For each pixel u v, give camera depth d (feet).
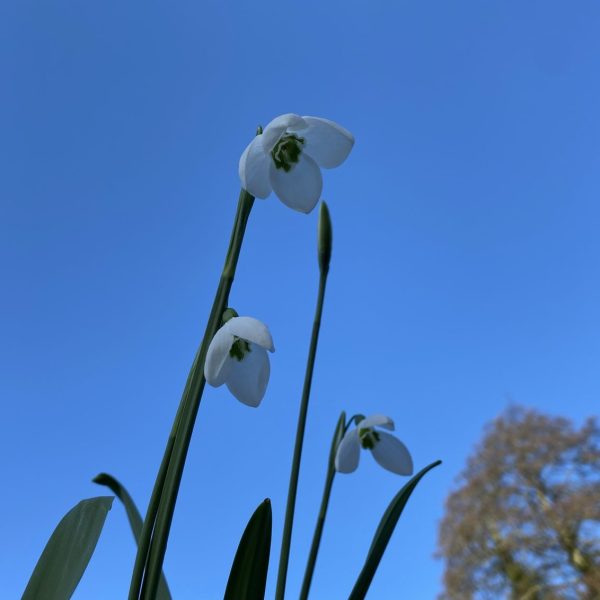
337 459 0.89
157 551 0.42
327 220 0.77
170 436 0.46
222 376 0.55
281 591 0.63
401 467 0.94
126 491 0.68
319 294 0.76
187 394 0.47
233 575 0.49
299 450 0.70
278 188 0.56
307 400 0.72
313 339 0.74
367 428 0.94
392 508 0.66
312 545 0.74
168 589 0.60
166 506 0.43
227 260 0.51
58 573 0.53
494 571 6.84
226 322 0.50
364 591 0.60
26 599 0.51
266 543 0.50
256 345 0.59
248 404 0.57
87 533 0.56
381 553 0.63
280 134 0.55
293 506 0.67
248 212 0.53
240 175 0.54
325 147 0.58
